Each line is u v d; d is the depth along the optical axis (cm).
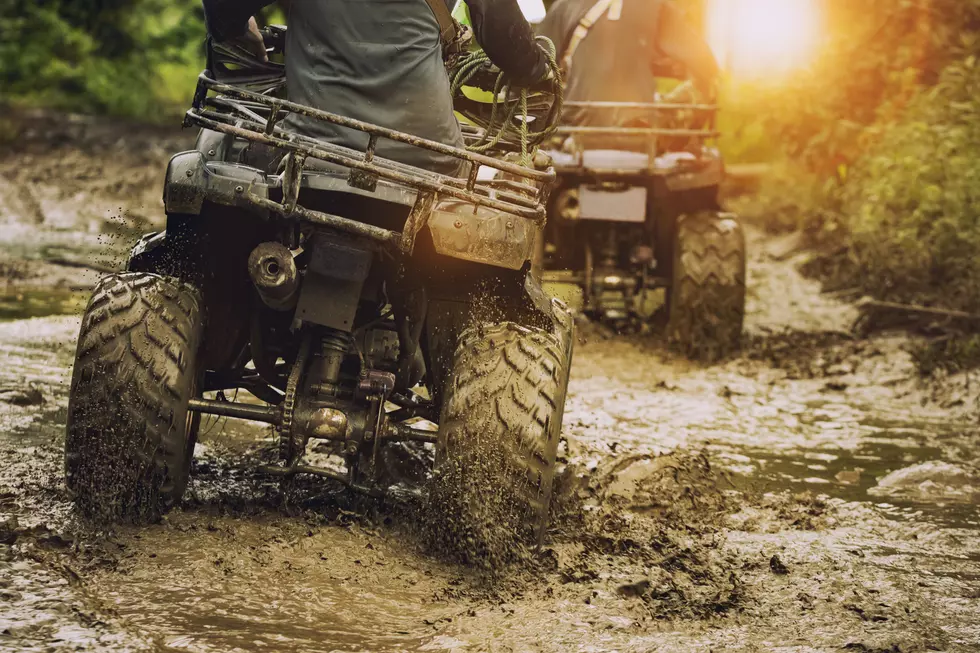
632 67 2211
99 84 5778
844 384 1972
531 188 1132
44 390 1614
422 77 1102
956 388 1958
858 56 3144
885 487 1441
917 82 3075
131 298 1066
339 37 1097
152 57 6119
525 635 933
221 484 1251
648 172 2125
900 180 2753
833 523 1284
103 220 3378
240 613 932
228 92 1041
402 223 1096
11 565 979
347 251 1070
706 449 1572
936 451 1620
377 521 1141
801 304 2700
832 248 3148
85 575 974
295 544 1069
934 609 1042
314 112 1020
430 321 1195
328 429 1102
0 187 3681
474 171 1039
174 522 1084
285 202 1021
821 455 1580
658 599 1027
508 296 1166
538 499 1052
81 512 1062
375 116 1096
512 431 1042
